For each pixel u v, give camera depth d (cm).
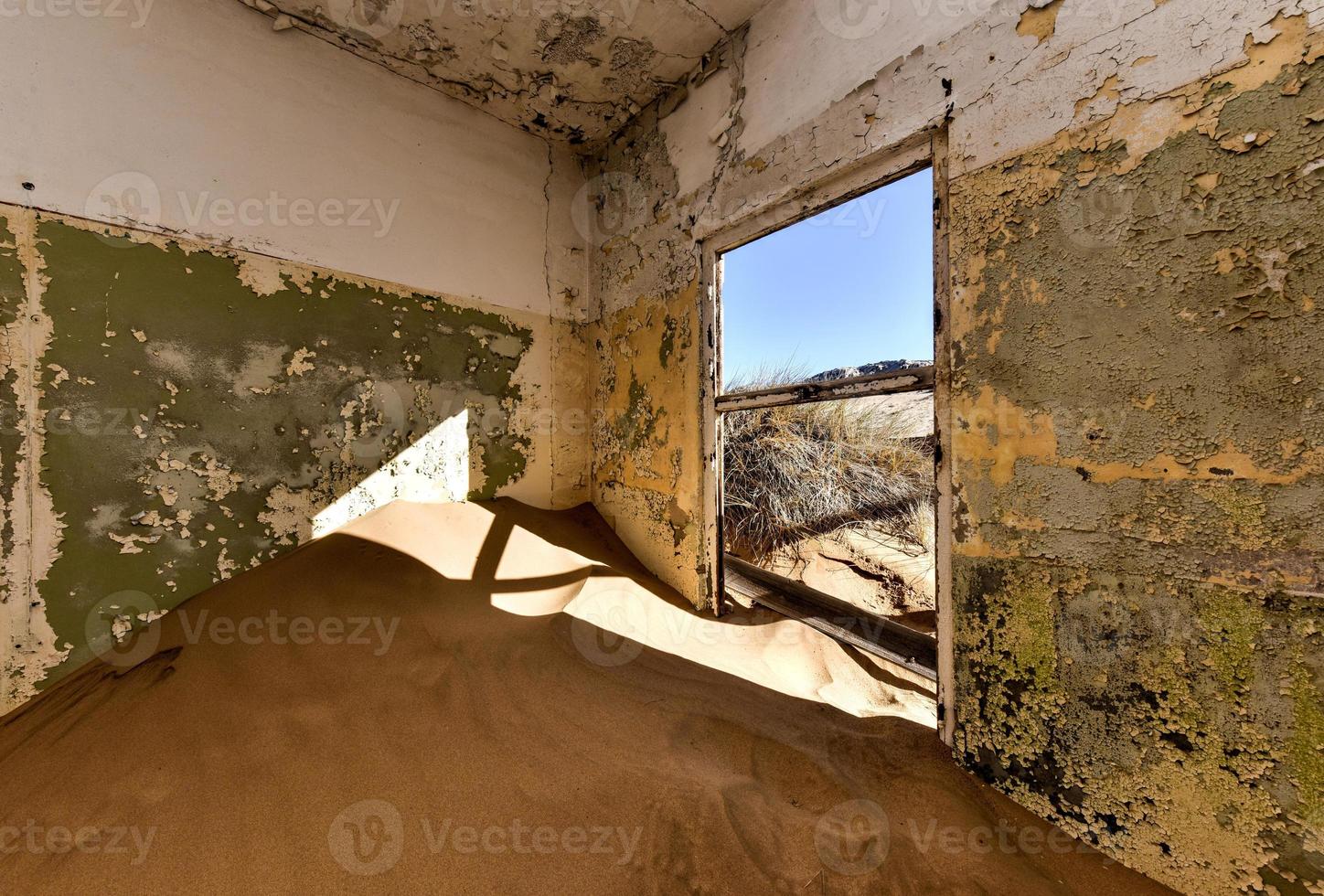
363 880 91
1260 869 90
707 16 201
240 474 191
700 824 108
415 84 237
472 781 114
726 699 159
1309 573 85
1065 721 115
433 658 156
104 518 165
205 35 184
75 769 114
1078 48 112
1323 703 84
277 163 200
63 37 158
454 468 251
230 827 100
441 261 246
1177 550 99
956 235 135
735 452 355
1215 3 94
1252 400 91
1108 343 108
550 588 212
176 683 141
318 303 209
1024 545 122
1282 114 88
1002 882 100
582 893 92
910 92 147
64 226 159
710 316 227
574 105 256
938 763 136
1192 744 98
